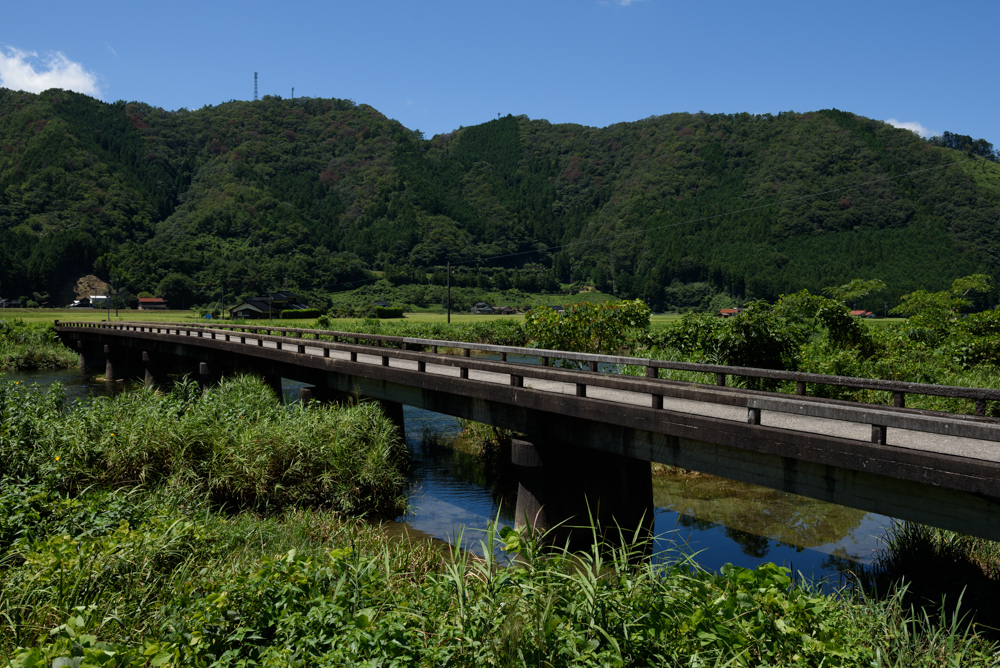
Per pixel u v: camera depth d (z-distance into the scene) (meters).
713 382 14.09
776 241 157.62
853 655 4.19
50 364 36.09
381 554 6.60
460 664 3.86
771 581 4.55
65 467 9.24
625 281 154.38
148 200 197.12
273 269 140.00
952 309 21.86
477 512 10.51
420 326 48.88
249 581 5.20
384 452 11.10
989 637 5.62
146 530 6.78
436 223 190.12
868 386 7.62
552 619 3.97
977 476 5.07
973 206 149.12
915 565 7.27
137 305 122.69
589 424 8.89
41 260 133.12
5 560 6.09
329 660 4.05
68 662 3.78
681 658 4.09
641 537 9.12
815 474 6.43
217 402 12.62
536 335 18.41
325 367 15.15
